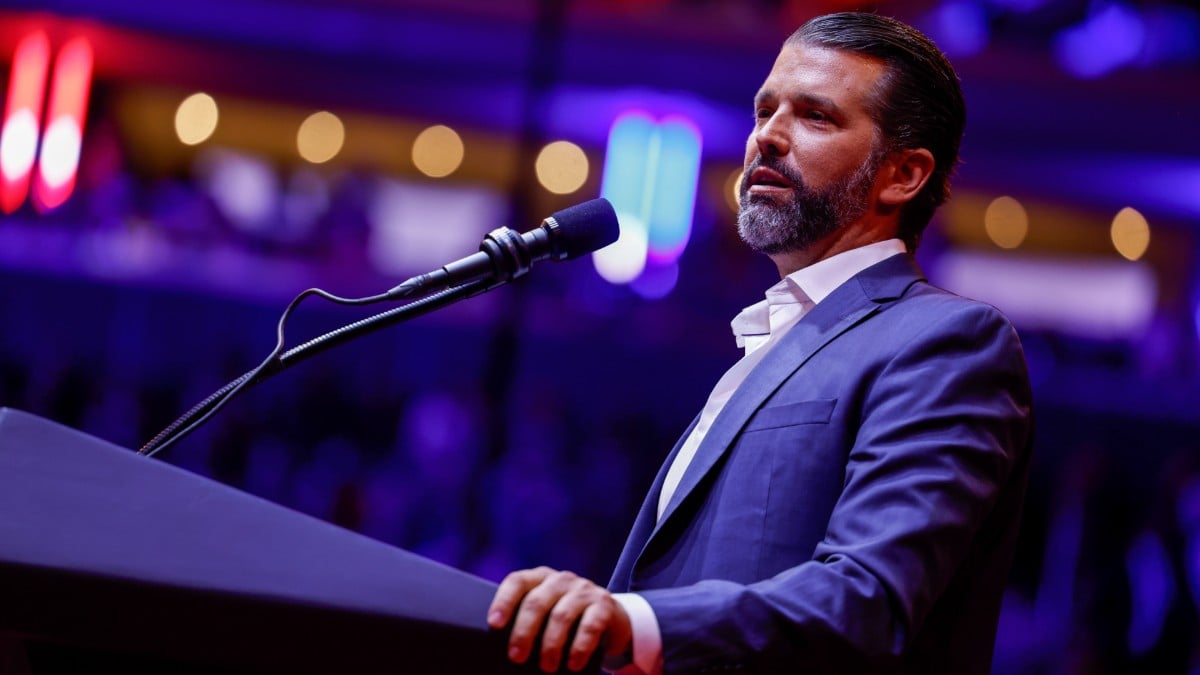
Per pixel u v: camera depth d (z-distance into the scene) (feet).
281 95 67.51
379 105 67.51
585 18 59.41
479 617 6.70
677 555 10.21
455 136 73.87
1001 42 57.41
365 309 55.67
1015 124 59.16
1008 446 9.45
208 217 57.77
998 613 10.46
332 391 53.88
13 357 53.67
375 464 49.37
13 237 55.42
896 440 9.22
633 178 62.39
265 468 48.16
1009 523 10.53
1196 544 43.91
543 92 55.21
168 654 6.38
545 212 72.64
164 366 55.21
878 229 11.87
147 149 74.33
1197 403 55.26
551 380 54.90
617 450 49.96
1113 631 44.68
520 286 52.90
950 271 61.21
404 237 73.00
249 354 55.26
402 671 6.57
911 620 8.09
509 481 45.29
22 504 6.45
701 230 61.57
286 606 6.43
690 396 54.44
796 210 11.60
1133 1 56.70
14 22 63.67
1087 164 61.41
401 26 63.00
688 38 59.62
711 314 56.08
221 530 6.59
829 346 10.53
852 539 8.59
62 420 49.83
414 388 55.21
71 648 7.38
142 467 6.73
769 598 7.84
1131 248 69.51
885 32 12.00
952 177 12.59
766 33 59.21
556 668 6.85
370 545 6.77
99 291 55.06
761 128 12.05
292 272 55.98
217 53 65.62
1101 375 56.03
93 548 6.38
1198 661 42.80
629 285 58.08
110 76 66.33
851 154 11.60
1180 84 55.57
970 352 9.75
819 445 9.87
